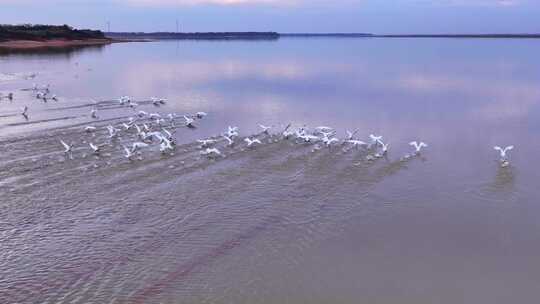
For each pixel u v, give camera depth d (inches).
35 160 1066.7
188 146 1219.2
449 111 1754.4
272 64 3708.2
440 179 1039.6
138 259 709.3
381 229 809.5
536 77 2763.3
